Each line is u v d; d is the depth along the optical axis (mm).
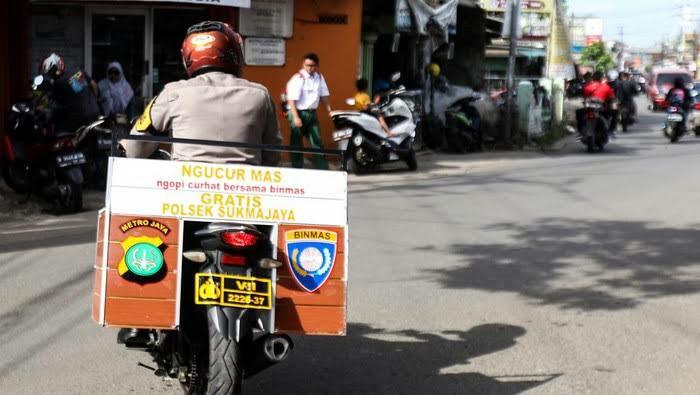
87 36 15516
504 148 21031
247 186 4453
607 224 10734
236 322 4125
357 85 15898
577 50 66562
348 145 15227
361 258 8805
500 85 30688
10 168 11320
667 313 7137
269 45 16219
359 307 7145
